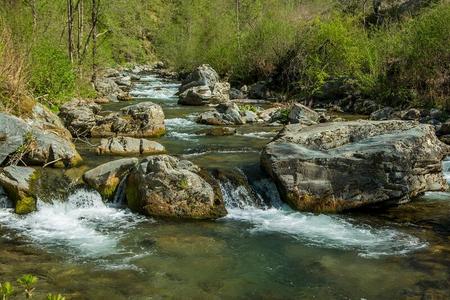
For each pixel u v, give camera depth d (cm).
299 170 1056
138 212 1009
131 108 1698
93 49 2769
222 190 1074
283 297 674
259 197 1077
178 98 2789
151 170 1019
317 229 940
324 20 3116
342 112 2300
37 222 946
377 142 1103
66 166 1158
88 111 1661
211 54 3728
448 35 2083
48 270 737
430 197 1129
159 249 829
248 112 2067
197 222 968
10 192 1013
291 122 1939
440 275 737
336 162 1052
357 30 2844
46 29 2308
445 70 2069
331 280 725
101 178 1068
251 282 718
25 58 1648
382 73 2291
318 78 2553
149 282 708
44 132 1241
